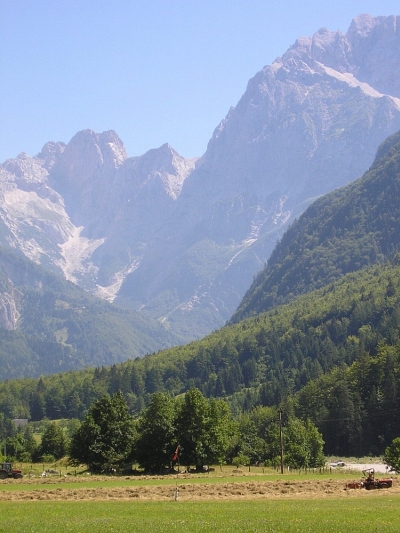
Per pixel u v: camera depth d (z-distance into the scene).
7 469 127.06
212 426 142.12
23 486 108.69
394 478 116.19
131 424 145.25
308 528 61.22
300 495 91.31
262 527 61.97
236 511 73.25
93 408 146.62
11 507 79.12
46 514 71.94
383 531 59.69
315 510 73.19
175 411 146.38
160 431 139.88
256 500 85.81
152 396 145.62
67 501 86.50
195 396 142.25
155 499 88.06
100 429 143.00
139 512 73.19
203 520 66.44
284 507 76.50
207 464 144.88
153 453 139.75
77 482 115.31
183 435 140.12
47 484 112.50
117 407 145.62
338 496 89.69
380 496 89.00
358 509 73.75
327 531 59.75
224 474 132.38
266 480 114.19
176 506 78.88
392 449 145.75
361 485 99.44
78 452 143.50
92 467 142.00
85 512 73.62
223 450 142.62
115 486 103.69
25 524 64.31
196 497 90.06
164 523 64.56
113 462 140.88
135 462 147.50
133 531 60.41
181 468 146.50
